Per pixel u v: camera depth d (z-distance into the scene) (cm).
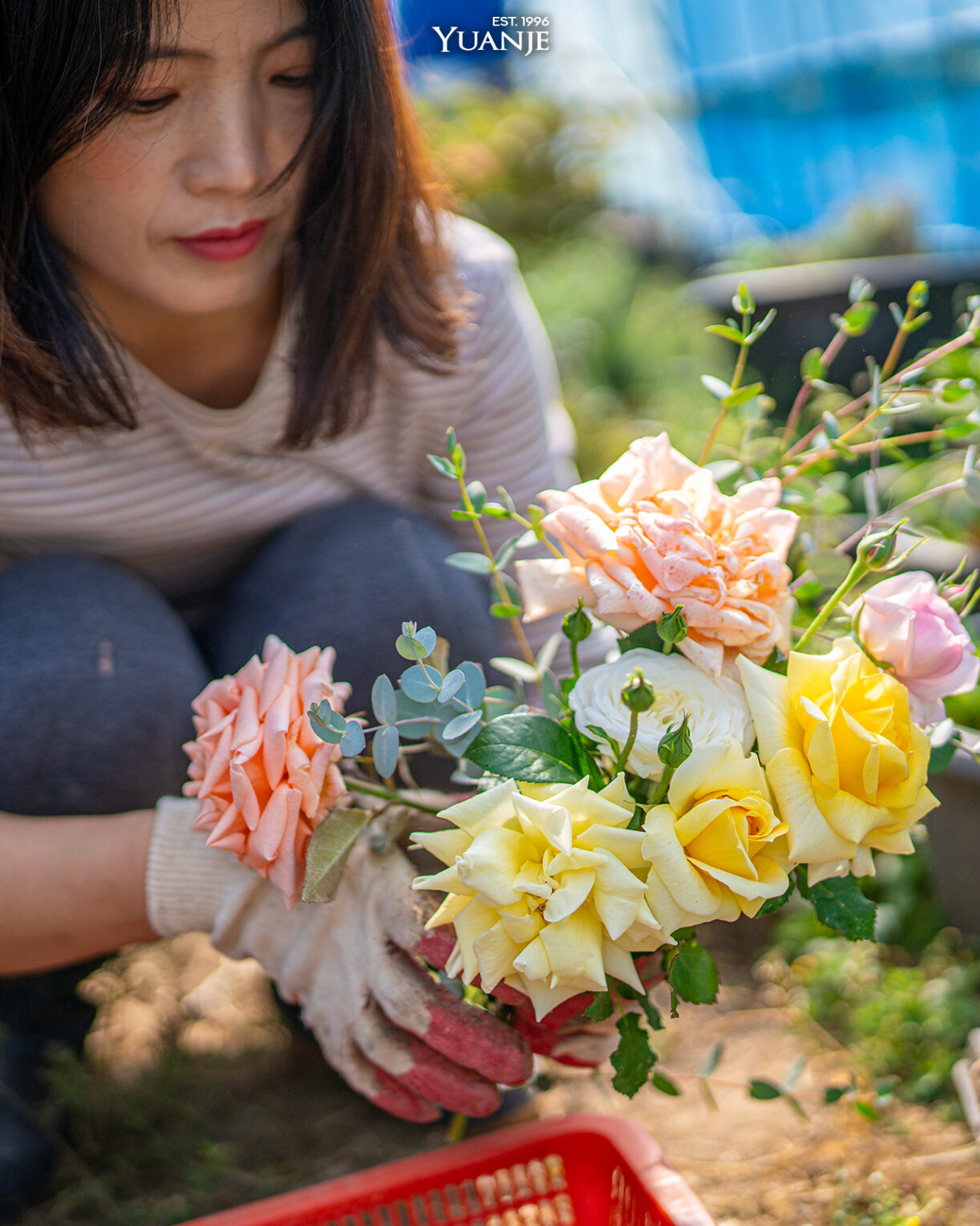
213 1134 135
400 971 82
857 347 244
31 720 107
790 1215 116
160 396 114
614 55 434
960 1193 115
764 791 69
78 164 90
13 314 96
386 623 116
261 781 76
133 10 79
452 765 124
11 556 129
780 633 78
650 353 323
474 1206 105
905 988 141
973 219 380
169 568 134
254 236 99
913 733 72
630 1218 97
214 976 160
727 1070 140
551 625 143
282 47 88
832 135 410
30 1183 123
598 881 66
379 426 130
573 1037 91
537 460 143
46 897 88
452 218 126
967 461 91
